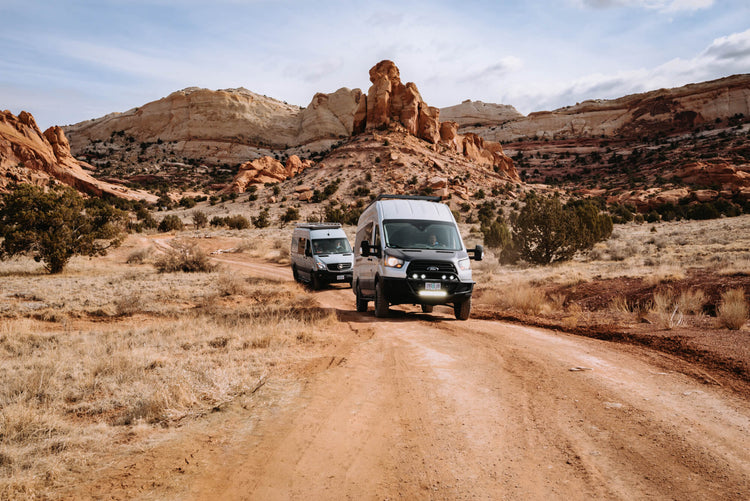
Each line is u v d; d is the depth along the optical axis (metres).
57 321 9.92
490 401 4.21
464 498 2.53
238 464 3.08
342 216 79.38
